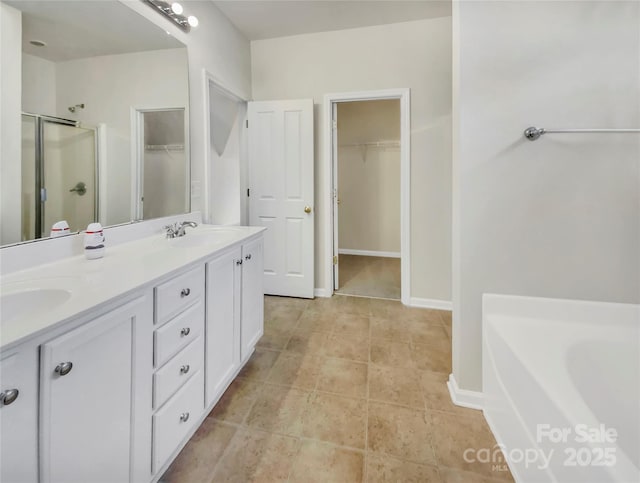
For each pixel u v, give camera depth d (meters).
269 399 1.57
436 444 1.29
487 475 1.15
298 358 1.95
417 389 1.65
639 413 1.17
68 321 0.72
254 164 2.98
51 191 1.20
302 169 2.89
